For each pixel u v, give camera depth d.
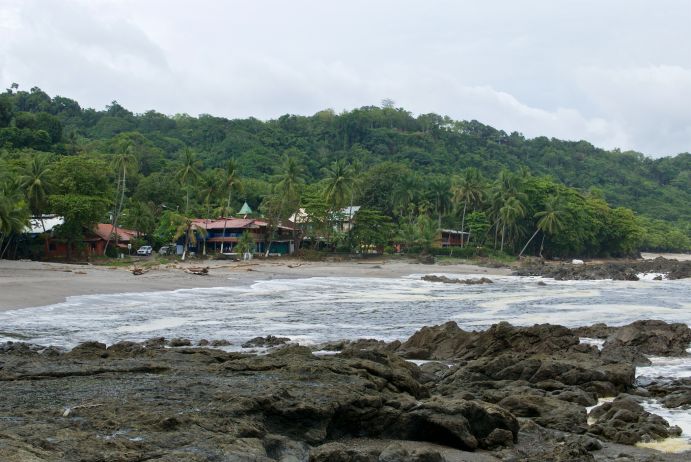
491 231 147.88
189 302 50.59
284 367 18.86
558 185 160.12
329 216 122.50
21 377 17.66
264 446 12.70
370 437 15.22
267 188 156.25
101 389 15.84
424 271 99.50
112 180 135.75
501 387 21.78
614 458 14.74
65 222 91.44
